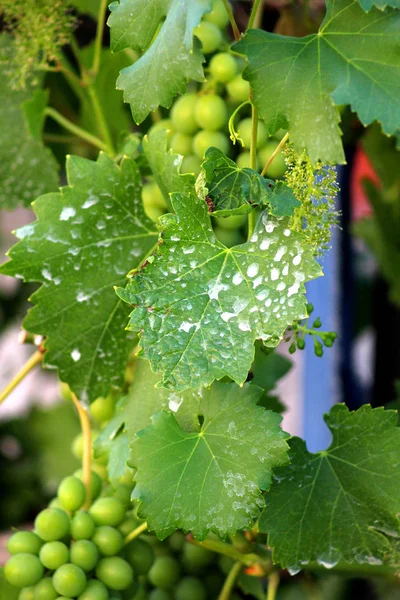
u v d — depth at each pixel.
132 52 0.69
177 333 0.47
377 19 0.48
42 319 0.54
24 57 0.65
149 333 0.47
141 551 0.58
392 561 0.54
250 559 0.58
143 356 0.46
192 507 0.49
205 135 0.58
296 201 0.47
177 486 0.49
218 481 0.49
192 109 0.58
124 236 0.55
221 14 0.60
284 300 0.48
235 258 0.49
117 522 0.57
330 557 0.52
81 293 0.55
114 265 0.55
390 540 0.54
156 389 0.53
